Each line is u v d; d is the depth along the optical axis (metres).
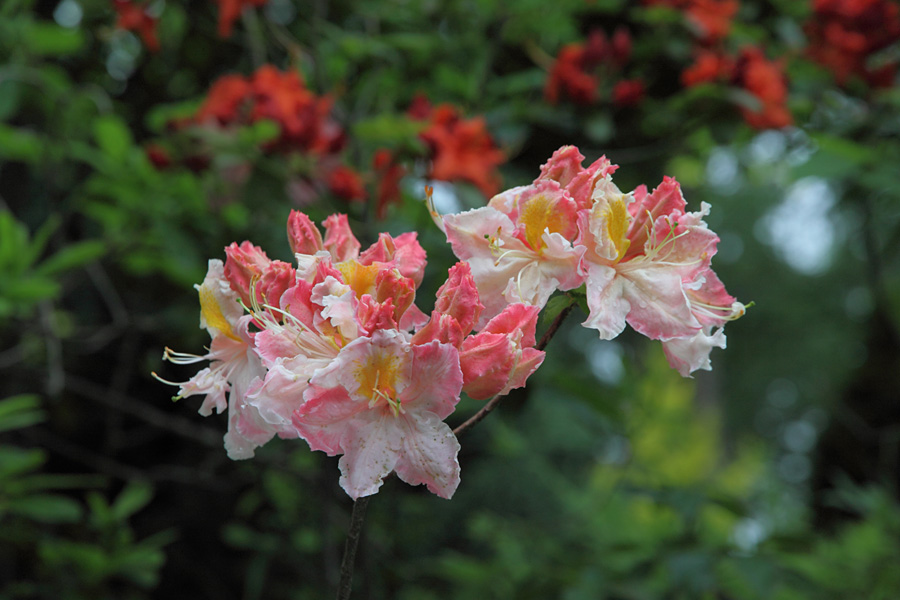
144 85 1.56
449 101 1.41
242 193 1.08
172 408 1.68
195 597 1.69
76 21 1.44
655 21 1.35
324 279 0.64
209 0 1.39
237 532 1.49
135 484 1.30
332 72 1.31
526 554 1.65
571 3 1.36
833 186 1.47
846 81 1.35
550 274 0.67
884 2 1.30
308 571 1.49
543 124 1.25
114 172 1.12
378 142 1.19
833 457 2.18
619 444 1.78
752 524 1.36
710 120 1.25
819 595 1.33
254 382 0.64
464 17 1.41
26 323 1.25
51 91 1.14
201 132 1.05
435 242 1.12
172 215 1.17
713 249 0.67
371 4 1.40
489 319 0.67
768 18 1.54
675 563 1.06
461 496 2.10
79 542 1.38
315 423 0.63
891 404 2.10
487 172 1.03
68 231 1.53
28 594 1.23
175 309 1.37
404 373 0.63
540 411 2.03
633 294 0.67
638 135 1.32
